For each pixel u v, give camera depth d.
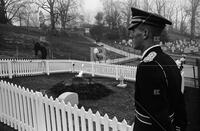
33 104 4.37
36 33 32.50
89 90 8.22
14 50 22.17
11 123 5.09
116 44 21.08
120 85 9.84
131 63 11.62
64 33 38.88
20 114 4.88
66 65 15.19
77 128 3.70
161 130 1.56
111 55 16.62
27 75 13.08
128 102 7.18
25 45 24.67
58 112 3.94
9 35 26.44
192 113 1.71
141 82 1.58
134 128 1.79
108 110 6.57
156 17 1.60
